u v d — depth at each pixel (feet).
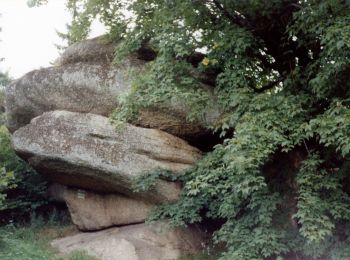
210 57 27.04
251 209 26.16
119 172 29.50
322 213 23.12
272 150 23.32
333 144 22.88
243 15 27.81
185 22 26.94
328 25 22.48
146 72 28.07
